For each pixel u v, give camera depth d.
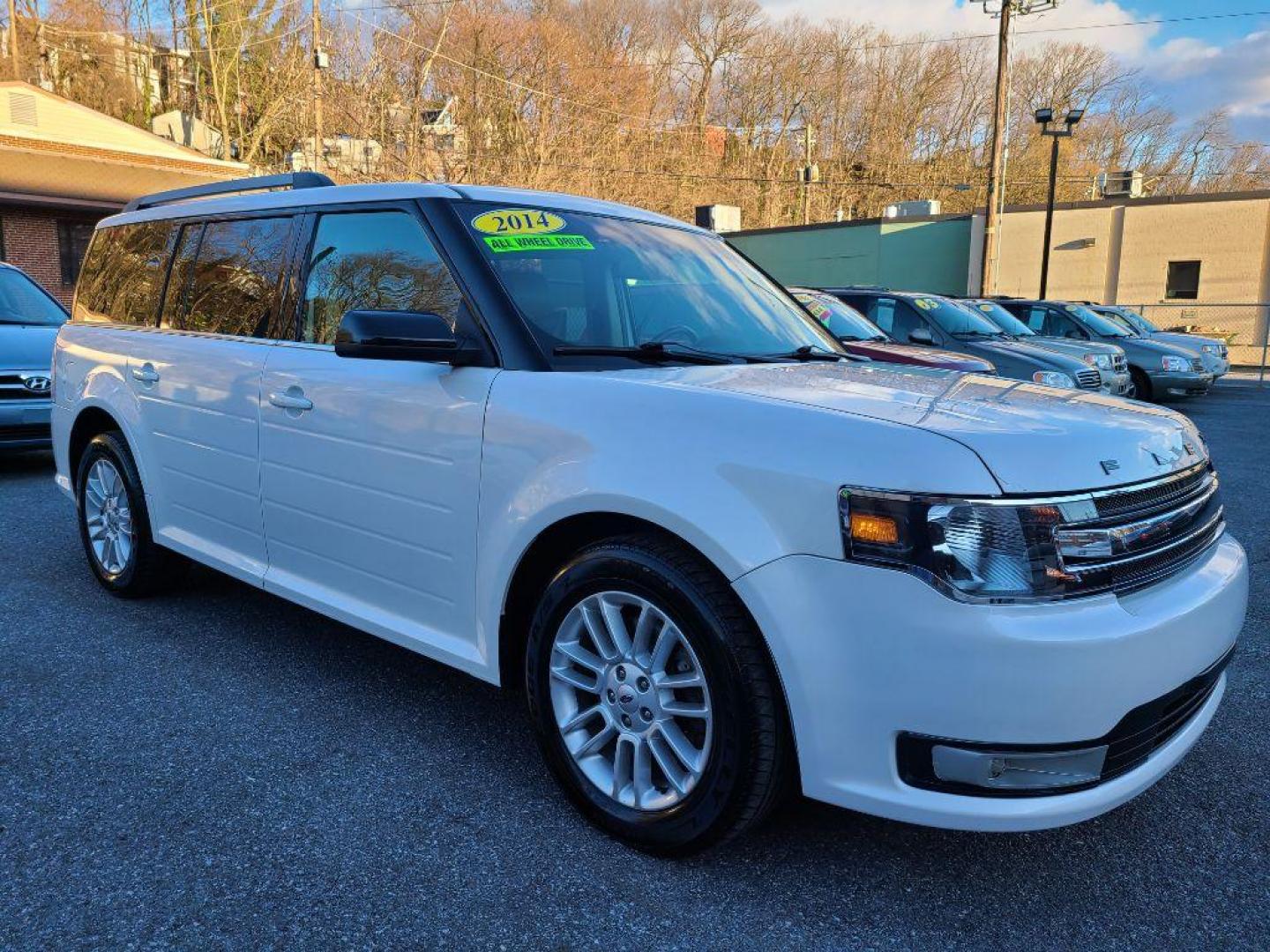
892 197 59.50
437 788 2.79
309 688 3.49
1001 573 1.98
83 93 44.94
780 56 57.47
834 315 8.57
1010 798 2.03
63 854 2.42
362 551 3.10
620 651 2.47
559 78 43.41
